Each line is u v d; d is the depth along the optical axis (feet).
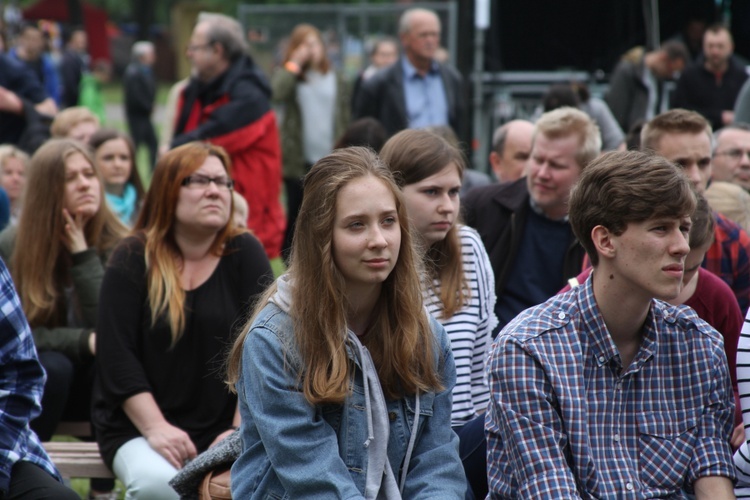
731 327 30.63
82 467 34.81
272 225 65.92
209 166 34.86
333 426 24.22
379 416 24.30
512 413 23.59
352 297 24.76
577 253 39.11
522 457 23.34
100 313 34.68
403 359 24.59
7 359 27.07
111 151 52.90
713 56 81.51
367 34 134.10
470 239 33.76
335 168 24.45
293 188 84.69
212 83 64.28
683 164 39.04
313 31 85.20
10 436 26.89
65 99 147.13
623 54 90.12
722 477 23.75
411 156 31.83
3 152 55.83
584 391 23.66
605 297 23.82
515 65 90.74
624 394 23.91
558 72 90.43
